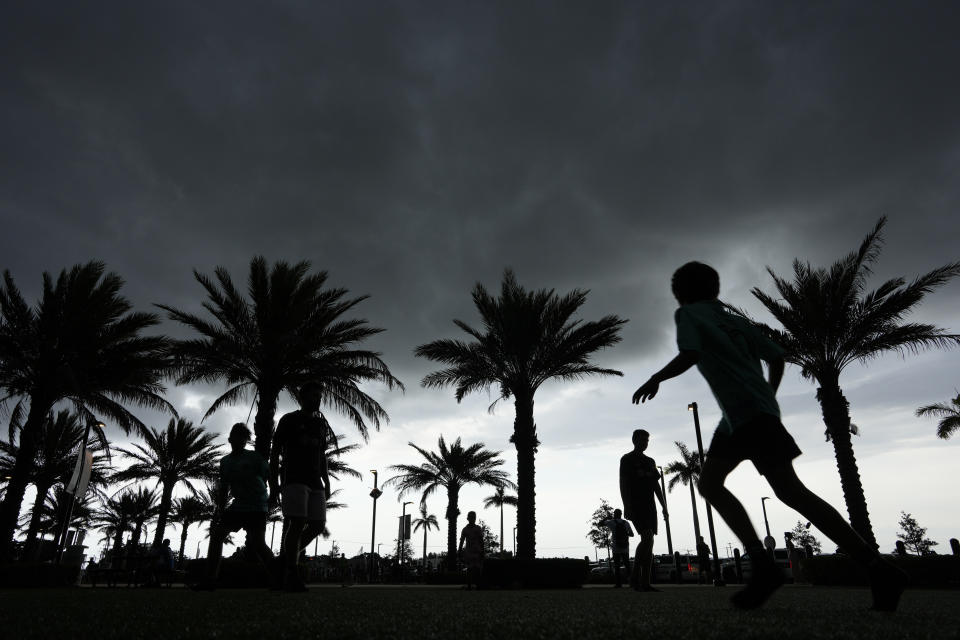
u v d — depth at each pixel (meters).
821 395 17.16
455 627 1.57
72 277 17.84
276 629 1.51
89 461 18.23
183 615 1.93
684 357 2.35
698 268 2.73
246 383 18.67
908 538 56.62
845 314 16.69
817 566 12.09
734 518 2.29
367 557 33.94
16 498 16.75
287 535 5.22
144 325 18.31
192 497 36.44
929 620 1.68
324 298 18.30
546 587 12.91
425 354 19.17
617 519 10.21
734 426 2.27
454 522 32.72
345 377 17.86
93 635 1.39
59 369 16.80
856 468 16.47
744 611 2.12
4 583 10.85
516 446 19.06
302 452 5.43
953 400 29.23
